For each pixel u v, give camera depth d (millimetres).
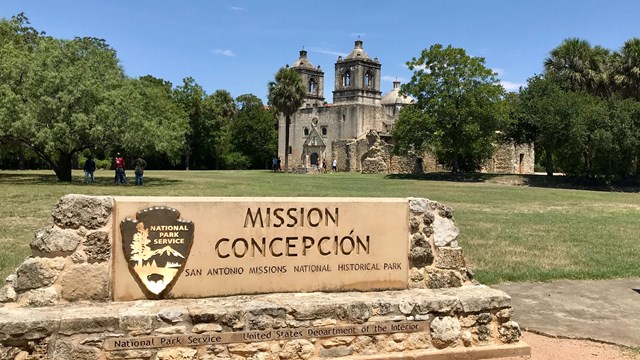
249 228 5574
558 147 42344
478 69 45219
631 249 11867
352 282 5875
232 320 5051
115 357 4789
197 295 5414
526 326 6734
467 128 44375
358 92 74125
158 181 33969
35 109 26797
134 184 29516
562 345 6125
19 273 5062
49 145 26469
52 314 4773
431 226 6152
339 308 5324
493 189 33000
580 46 46375
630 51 43250
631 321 6938
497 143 50188
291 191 25516
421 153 58875
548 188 37188
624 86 43656
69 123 27609
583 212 20609
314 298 5496
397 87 87875
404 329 5477
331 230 5824
